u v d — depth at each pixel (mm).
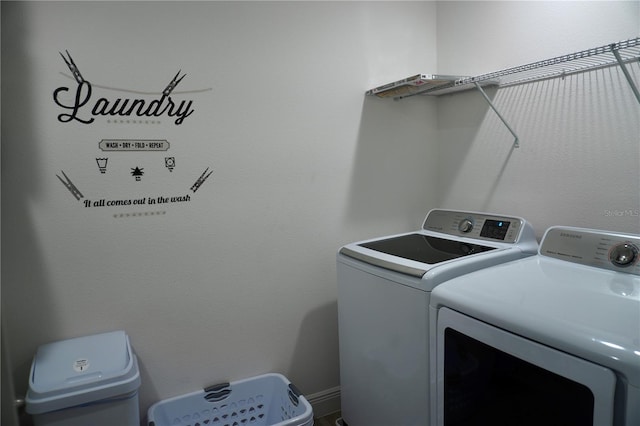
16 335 1458
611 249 1336
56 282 1501
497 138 1944
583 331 895
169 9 1598
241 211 1805
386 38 2088
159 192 1639
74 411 1237
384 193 2168
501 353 1062
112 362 1345
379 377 1582
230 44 1718
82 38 1469
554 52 1657
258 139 1810
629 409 812
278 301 1931
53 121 1450
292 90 1865
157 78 1596
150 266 1650
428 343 1331
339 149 2010
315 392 2074
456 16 2111
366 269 1580
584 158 1586
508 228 1684
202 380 1797
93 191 1529
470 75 2053
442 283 1302
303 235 1958
